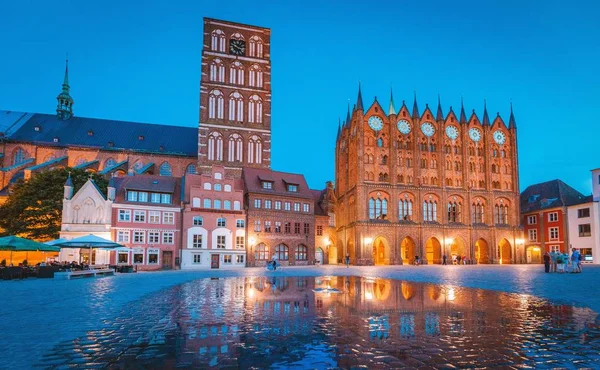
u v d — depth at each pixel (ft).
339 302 58.03
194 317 45.57
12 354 30.30
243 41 305.53
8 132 315.78
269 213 249.34
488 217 289.53
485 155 296.30
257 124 298.97
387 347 31.50
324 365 27.02
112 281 110.11
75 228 209.87
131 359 28.78
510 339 33.94
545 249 294.46
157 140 342.44
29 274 124.47
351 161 287.28
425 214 281.13
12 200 228.22
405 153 283.79
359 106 277.03
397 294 69.00
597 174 263.29
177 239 223.51
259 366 26.91
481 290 75.41
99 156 317.83
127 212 214.69
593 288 77.41
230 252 234.58
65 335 36.68
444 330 37.58
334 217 309.63
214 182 237.66
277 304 56.13
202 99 290.15
